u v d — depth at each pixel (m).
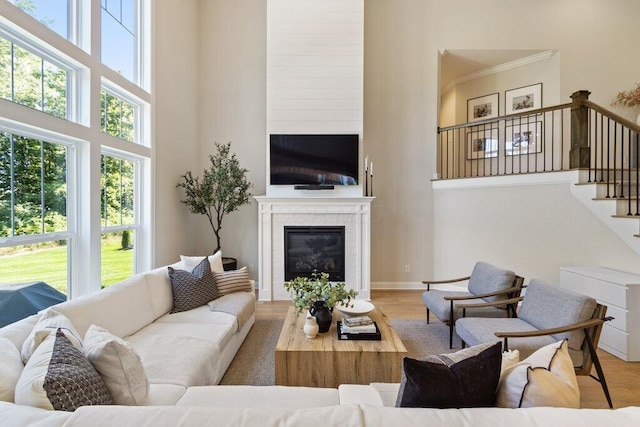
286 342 2.15
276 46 4.49
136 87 3.27
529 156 5.27
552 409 0.85
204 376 1.91
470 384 1.05
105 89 3.00
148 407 0.84
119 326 2.13
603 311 2.11
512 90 5.46
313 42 4.50
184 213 4.47
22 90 2.11
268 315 3.76
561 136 4.66
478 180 4.50
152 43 3.58
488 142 5.69
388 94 4.95
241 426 0.78
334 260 4.49
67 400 1.02
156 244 3.71
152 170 3.59
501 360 1.16
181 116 4.34
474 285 3.29
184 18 4.43
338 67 4.50
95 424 0.79
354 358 2.03
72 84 2.55
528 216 4.16
